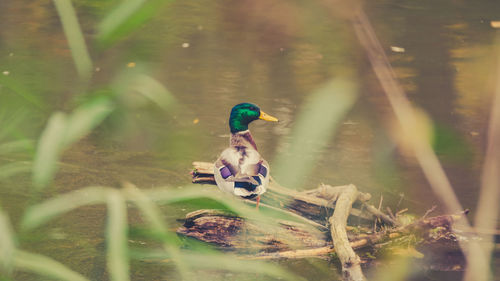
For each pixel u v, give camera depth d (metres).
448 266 7.41
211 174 8.65
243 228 8.21
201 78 15.84
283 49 18.91
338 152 11.20
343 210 8.40
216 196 4.52
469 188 9.48
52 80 14.58
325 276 7.12
